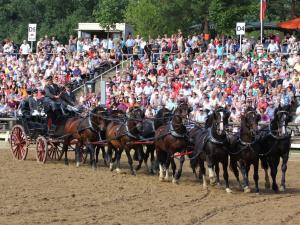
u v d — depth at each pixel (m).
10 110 38.59
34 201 18.52
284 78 34.53
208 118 21.38
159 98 34.06
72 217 16.56
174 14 59.09
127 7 67.38
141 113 24.36
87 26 59.66
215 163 20.86
